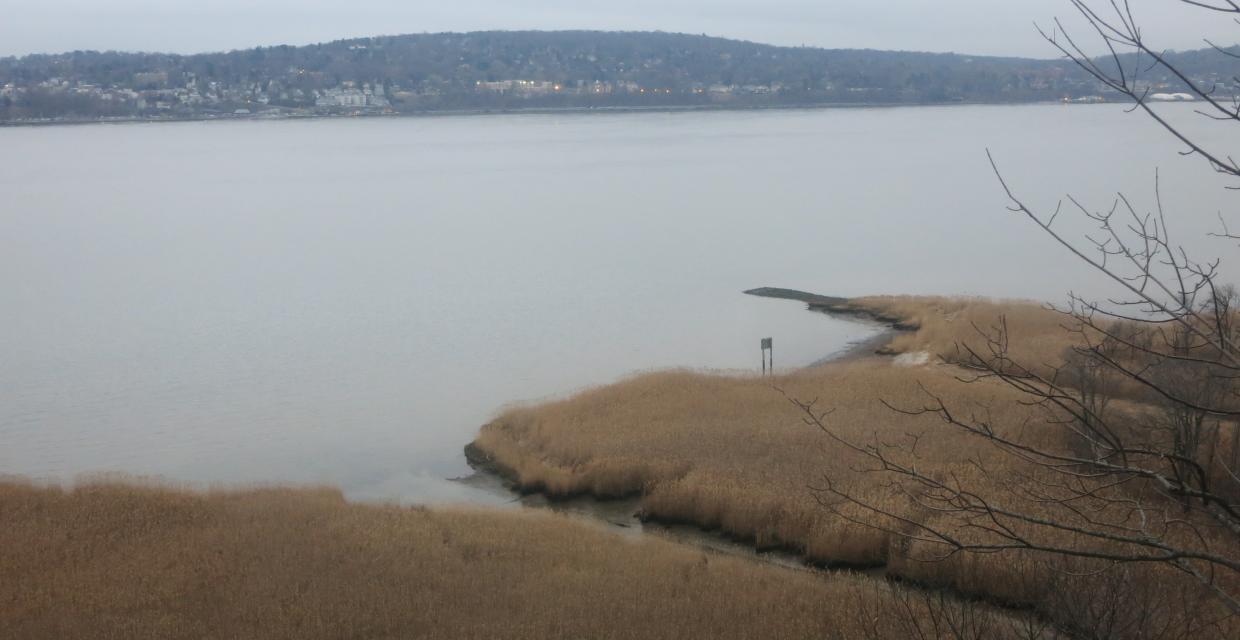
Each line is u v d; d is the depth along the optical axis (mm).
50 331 69062
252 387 53688
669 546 27750
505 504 33938
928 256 94688
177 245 112562
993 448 31125
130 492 32250
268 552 27062
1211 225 96562
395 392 51906
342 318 72312
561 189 167125
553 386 52250
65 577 25391
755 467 32312
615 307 74125
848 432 35094
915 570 22297
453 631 21625
